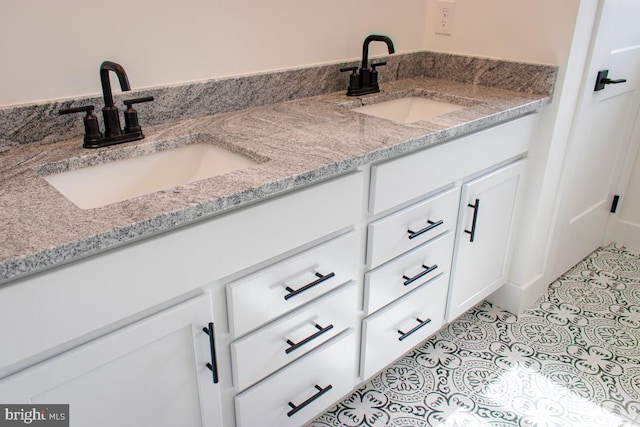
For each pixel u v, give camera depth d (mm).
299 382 1215
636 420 1497
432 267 1483
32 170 996
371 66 1662
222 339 1016
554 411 1527
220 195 877
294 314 1134
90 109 1100
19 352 732
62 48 1115
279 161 1045
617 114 2045
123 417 908
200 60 1352
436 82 1869
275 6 1459
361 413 1511
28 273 714
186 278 892
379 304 1378
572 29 1552
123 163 1142
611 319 1967
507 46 1719
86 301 778
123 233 768
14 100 1086
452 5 1821
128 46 1212
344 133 1240
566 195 1941
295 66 1578
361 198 1178
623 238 2479
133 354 876
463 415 1508
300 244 1069
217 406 1060
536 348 1803
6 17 1025
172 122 1321
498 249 1801
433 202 1394
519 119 1583
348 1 1638
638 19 1864
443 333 1878
